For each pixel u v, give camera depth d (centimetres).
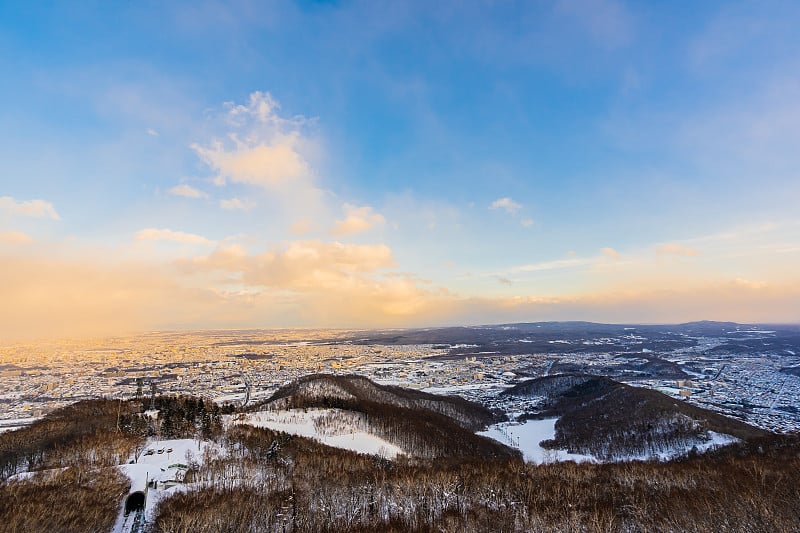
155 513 7431
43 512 6638
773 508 7625
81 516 6788
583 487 9894
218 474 9494
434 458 14162
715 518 7588
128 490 8331
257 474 9831
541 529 7894
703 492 8756
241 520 7475
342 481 9669
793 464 10169
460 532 7850
